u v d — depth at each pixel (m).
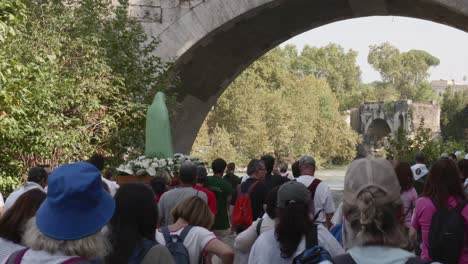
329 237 4.10
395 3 21.00
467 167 7.91
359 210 2.71
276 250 4.06
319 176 71.44
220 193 9.06
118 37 16.06
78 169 2.75
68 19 15.09
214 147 57.78
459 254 4.92
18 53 12.52
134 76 15.94
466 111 56.53
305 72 134.50
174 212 4.75
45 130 13.34
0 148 13.66
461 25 21.09
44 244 2.69
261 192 8.21
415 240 5.20
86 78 14.87
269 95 64.88
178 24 19.09
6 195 14.18
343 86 145.88
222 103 59.81
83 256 2.71
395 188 2.74
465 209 4.95
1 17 10.26
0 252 4.02
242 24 20.27
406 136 21.66
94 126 15.53
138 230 3.36
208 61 21.97
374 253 2.62
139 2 19.08
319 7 20.94
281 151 70.12
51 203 2.72
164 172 10.09
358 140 87.56
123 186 3.43
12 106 11.34
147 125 11.96
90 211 2.74
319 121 79.31
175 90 23.03
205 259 4.62
